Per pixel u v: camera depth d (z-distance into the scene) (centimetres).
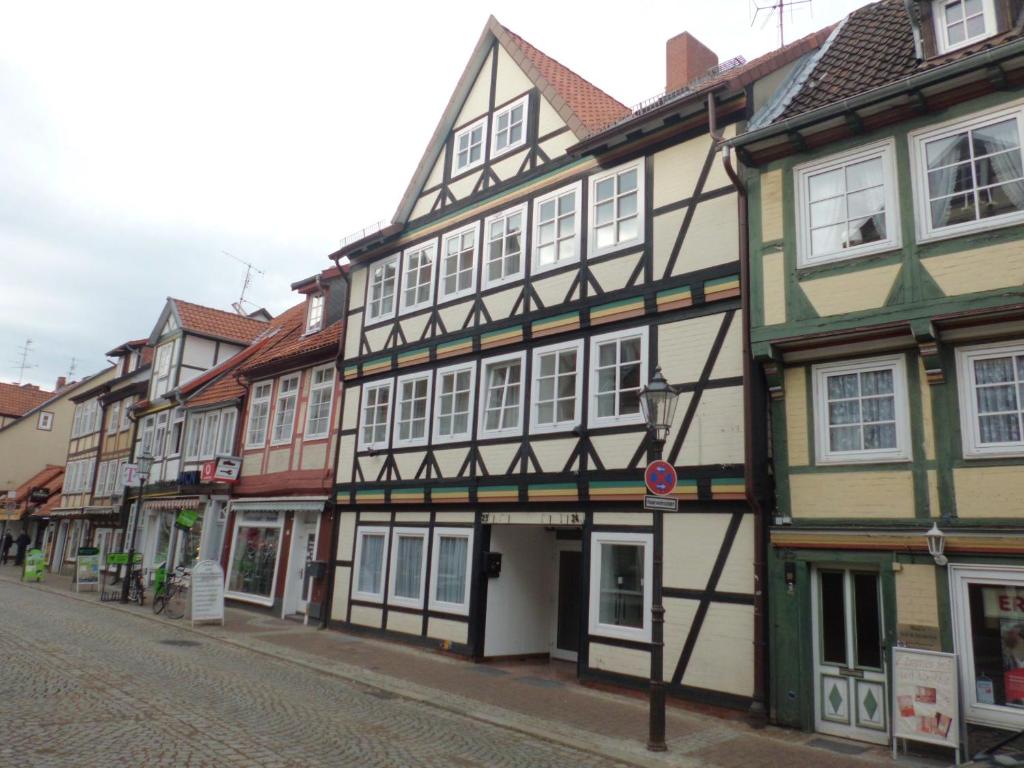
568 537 1459
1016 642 793
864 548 893
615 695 1109
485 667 1309
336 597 1698
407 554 1555
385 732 843
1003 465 823
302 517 1908
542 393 1333
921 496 870
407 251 1725
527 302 1387
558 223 1371
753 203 1052
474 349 1476
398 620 1526
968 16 953
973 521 830
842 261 952
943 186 898
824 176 999
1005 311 820
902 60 1009
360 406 1755
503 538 1408
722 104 1132
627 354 1205
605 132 1251
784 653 940
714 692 996
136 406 2920
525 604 1423
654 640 859
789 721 922
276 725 830
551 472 1271
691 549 1059
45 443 4228
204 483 2305
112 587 2552
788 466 979
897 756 821
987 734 791
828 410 967
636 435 1159
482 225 1534
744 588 993
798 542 944
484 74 1628
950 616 829
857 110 951
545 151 1435
